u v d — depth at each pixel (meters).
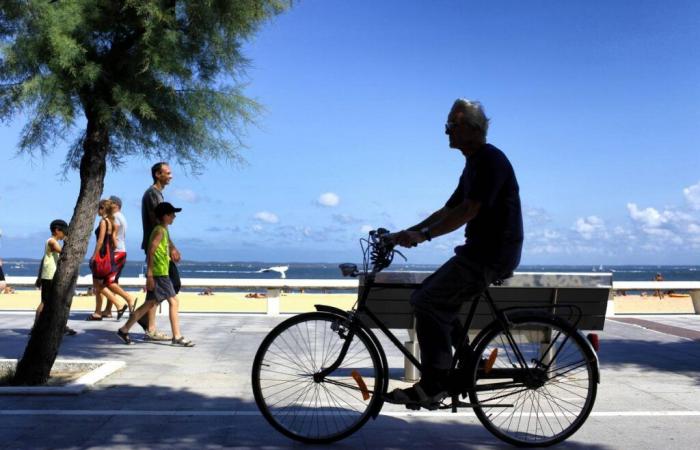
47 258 9.20
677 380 6.59
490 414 4.54
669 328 11.02
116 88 6.01
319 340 4.57
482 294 4.39
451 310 4.30
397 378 6.60
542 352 4.55
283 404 4.58
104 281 11.12
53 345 6.03
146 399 5.57
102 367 6.78
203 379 6.47
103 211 11.07
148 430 4.62
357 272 4.50
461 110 4.30
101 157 6.31
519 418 4.83
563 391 4.63
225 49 6.64
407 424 4.84
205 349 8.40
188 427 4.71
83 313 12.41
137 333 9.80
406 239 4.26
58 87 5.77
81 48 5.81
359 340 4.55
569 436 4.43
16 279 13.41
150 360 7.53
